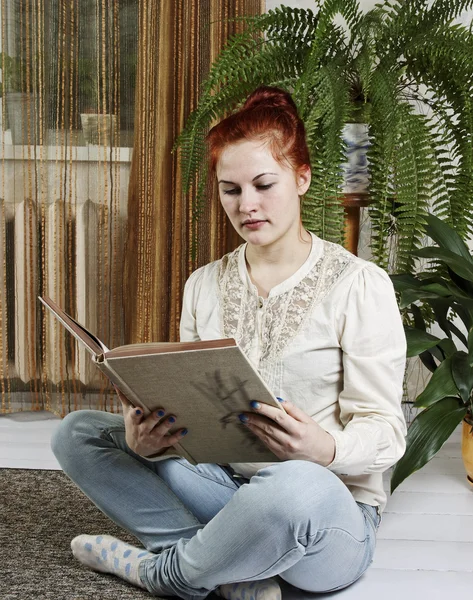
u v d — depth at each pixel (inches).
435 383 72.6
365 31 85.6
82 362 106.7
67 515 70.5
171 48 101.3
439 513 74.0
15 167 105.6
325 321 50.9
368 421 49.6
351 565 50.9
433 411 74.0
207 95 88.9
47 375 107.8
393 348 51.0
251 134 48.9
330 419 52.1
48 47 103.7
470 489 81.0
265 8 104.5
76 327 45.9
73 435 57.2
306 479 45.5
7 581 55.9
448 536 68.2
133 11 102.7
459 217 85.4
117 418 58.4
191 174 92.0
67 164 105.4
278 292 52.2
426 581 58.2
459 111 86.2
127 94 104.3
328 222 83.5
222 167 49.7
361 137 86.1
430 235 79.0
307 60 83.1
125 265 106.0
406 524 71.0
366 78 80.4
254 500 45.7
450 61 84.8
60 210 106.2
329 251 52.9
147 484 56.0
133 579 55.1
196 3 100.3
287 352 51.1
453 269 72.1
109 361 43.1
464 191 84.7
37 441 95.5
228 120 50.2
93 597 53.2
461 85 84.7
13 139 105.0
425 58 86.7
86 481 57.0
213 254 103.0
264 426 45.3
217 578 48.4
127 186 106.1
